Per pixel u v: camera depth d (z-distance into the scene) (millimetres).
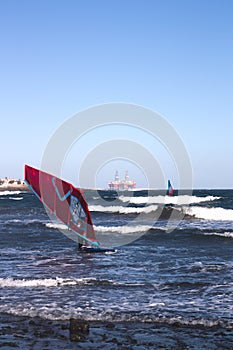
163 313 8109
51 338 6695
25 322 7570
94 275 11883
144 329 7191
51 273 12164
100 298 9258
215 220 31266
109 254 15883
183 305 8703
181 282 10875
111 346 6355
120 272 12289
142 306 8609
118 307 8539
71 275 11852
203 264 13562
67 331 7047
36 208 47875
